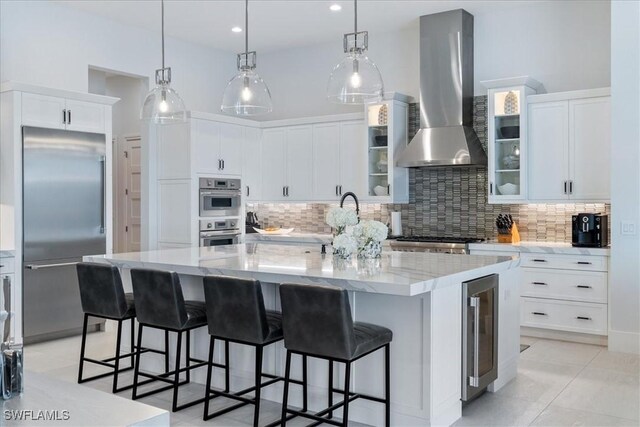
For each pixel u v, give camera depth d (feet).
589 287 17.51
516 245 18.74
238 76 14.07
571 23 19.71
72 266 18.58
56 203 18.12
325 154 23.52
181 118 15.02
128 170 27.37
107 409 4.97
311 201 23.97
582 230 17.94
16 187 17.15
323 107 25.38
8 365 5.28
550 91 20.12
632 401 12.53
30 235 17.48
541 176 19.07
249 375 12.94
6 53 18.75
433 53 21.06
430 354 10.46
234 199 23.76
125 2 19.76
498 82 19.29
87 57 21.01
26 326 17.42
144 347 14.78
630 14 16.26
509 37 20.81
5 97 17.28
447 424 11.09
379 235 13.42
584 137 18.26
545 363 15.55
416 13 21.08
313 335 9.82
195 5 20.07
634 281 16.55
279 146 24.82
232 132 23.66
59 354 16.49
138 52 22.81
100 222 19.33
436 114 20.98
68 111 18.51
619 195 16.69
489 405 12.28
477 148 20.35
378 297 11.07
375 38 23.76
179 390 13.43
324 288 9.55
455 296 11.35
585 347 17.33
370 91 12.81
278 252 15.43
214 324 11.18
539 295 18.37
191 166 21.71
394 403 10.90
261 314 10.57
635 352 16.58
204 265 12.32
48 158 17.89
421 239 20.88
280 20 21.85
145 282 12.10
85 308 13.57
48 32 19.84
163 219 22.70
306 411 11.91
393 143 21.59
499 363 13.19
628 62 16.34
